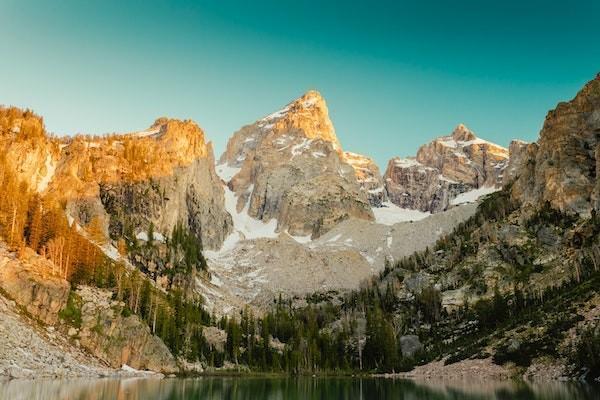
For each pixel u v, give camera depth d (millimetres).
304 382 149875
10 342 108375
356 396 104500
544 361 130375
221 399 91625
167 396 90500
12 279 126312
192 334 184250
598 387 100062
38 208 154000
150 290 178750
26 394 78125
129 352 141500
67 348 123812
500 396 91250
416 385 130500
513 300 195000
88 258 158250
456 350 176375
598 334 121062
